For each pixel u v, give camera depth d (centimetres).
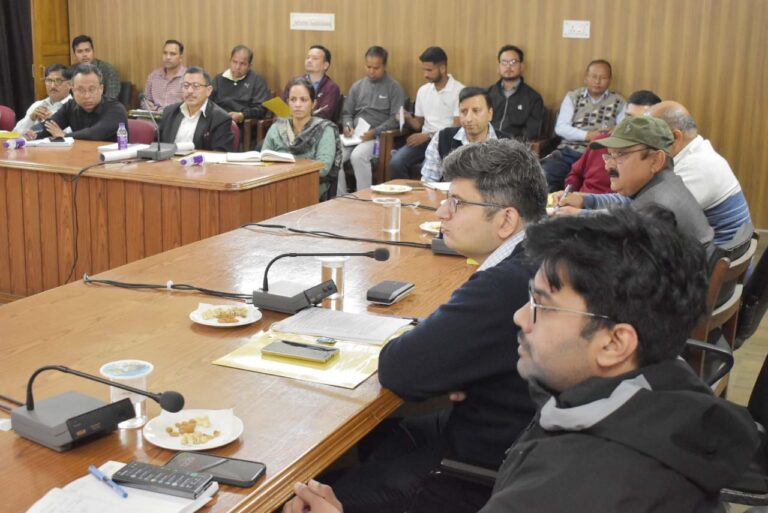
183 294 255
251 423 174
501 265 188
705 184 379
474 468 190
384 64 750
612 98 684
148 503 142
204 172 447
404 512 205
